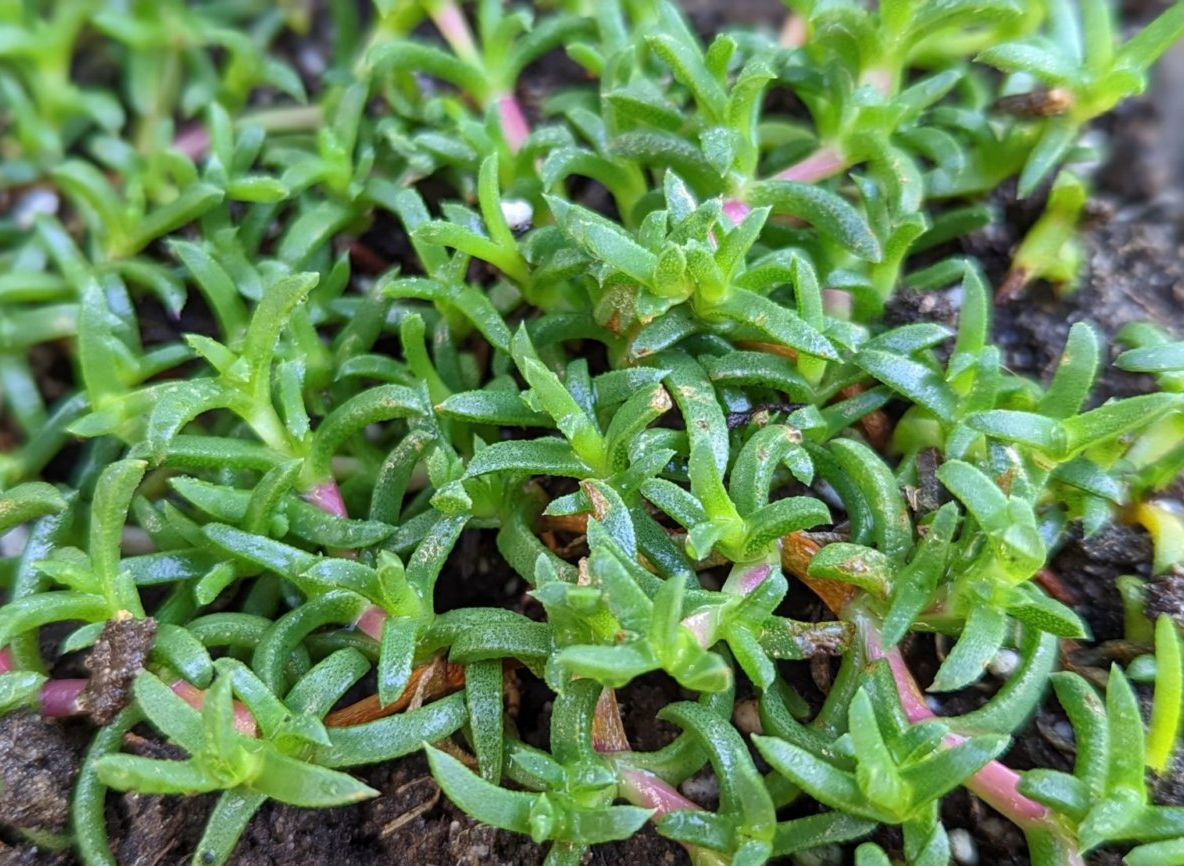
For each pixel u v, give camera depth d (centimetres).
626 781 12
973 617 11
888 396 13
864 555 11
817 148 15
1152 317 16
